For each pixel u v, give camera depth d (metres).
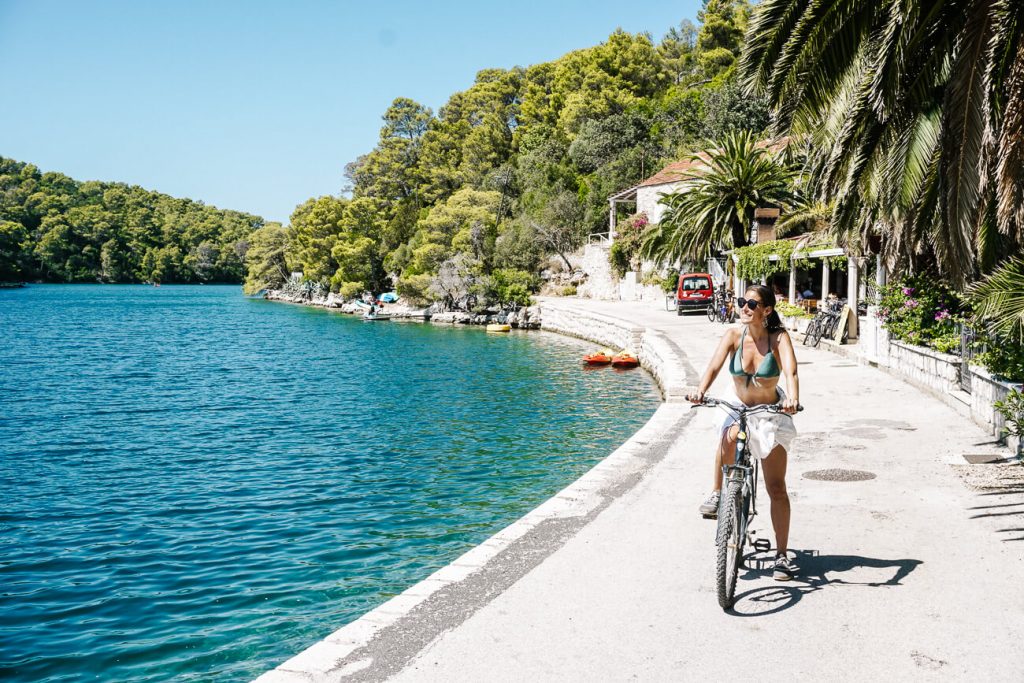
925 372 14.84
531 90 118.25
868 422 12.02
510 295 64.62
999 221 7.94
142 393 30.47
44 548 11.66
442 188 113.12
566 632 4.76
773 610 5.05
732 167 41.06
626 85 100.81
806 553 6.18
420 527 12.17
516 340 50.56
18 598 9.63
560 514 7.38
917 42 8.80
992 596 5.23
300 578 10.07
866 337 19.73
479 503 13.45
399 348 47.53
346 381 32.38
